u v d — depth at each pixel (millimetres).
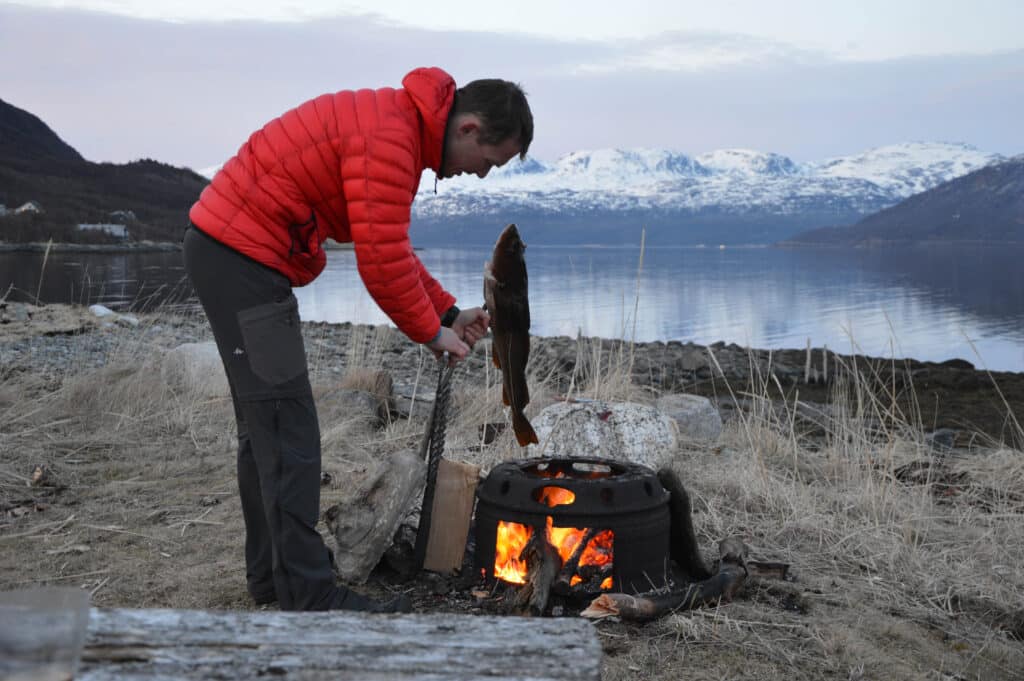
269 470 2850
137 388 6633
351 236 2939
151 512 4340
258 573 3166
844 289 41844
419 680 1148
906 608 3338
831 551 3908
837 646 2893
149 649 1179
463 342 3176
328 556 2984
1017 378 10062
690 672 2691
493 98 2842
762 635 2967
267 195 2768
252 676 1137
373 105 2768
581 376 8461
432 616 1312
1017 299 34469
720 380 9891
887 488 4711
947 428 7480
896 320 24781
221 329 2826
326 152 2746
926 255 150375
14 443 5422
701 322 22750
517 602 3016
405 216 2795
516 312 3137
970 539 4160
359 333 9570
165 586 3393
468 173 2996
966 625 3258
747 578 3400
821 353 12109
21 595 1052
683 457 5449
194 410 6402
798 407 8141
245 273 2785
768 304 30719
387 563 3465
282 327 2840
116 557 3727
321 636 1239
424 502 3436
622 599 2963
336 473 4961
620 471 3426
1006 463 5488
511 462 3480
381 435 6117
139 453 5512
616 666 2709
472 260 78562
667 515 3283
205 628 1237
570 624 1295
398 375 8648
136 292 19734
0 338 9406
